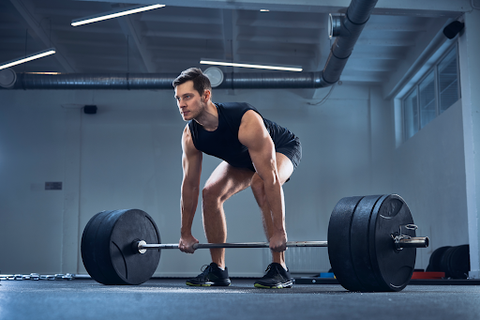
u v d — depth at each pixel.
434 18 5.95
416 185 7.16
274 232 1.97
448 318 0.83
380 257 1.77
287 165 2.24
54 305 1.06
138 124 8.18
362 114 8.23
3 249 7.79
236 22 6.23
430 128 6.64
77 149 8.09
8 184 7.98
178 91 1.94
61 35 6.86
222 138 2.04
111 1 4.90
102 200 7.96
